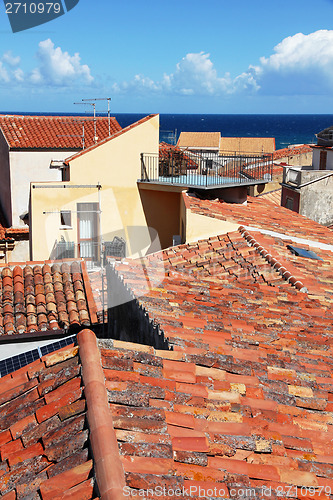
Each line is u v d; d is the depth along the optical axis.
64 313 11.05
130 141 20.41
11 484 4.01
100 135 26.58
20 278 12.02
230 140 65.88
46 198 19.00
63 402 4.72
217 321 8.17
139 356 5.61
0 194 27.91
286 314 9.27
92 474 3.81
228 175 22.95
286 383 5.97
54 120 27.20
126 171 20.47
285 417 5.25
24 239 24.95
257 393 5.57
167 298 9.24
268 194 39.31
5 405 5.06
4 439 4.60
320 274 12.70
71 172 19.83
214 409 5.13
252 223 16.02
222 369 6.00
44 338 10.73
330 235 17.17
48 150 25.17
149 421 4.53
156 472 3.95
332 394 5.96
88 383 4.79
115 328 10.54
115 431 4.32
